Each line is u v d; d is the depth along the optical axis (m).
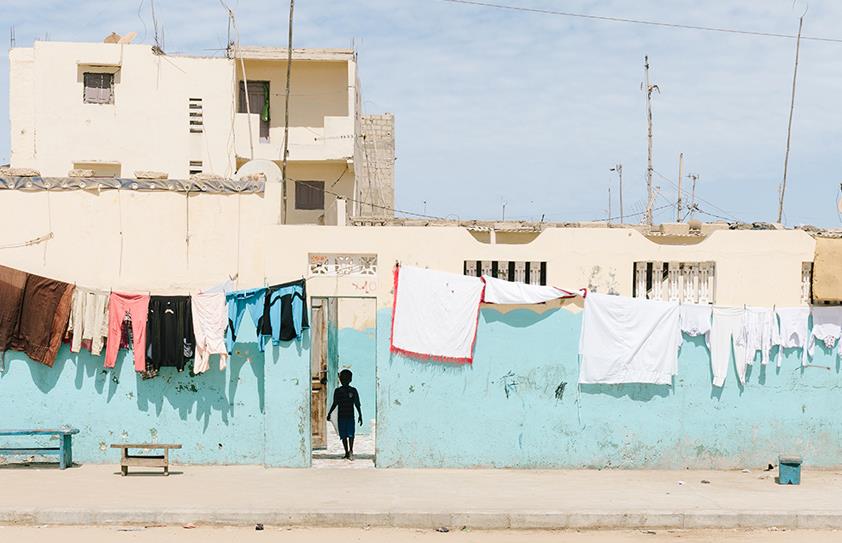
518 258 15.41
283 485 13.73
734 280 15.54
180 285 15.55
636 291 15.71
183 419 15.41
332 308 20.09
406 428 15.30
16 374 15.33
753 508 12.47
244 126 30.92
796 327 15.46
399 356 15.29
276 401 15.23
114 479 14.08
